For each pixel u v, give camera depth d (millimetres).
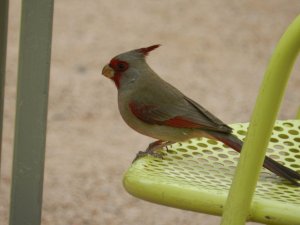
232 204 4430
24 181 5289
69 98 15430
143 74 7406
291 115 15180
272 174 5281
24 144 5246
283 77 4309
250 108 15703
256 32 20125
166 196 4734
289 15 21562
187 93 16219
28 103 5203
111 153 13305
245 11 21578
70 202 11531
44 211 11211
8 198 11383
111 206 11531
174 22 20312
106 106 15234
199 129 6285
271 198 4793
